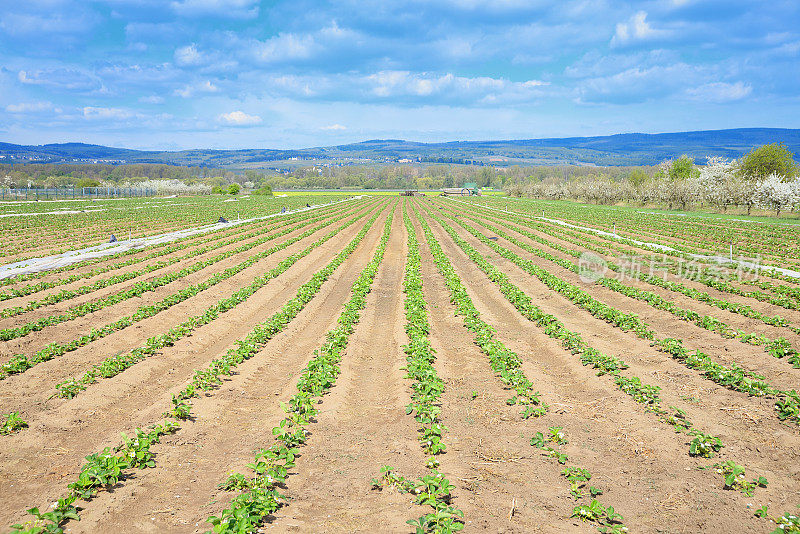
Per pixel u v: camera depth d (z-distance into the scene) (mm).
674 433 9555
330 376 12289
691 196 67312
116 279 23844
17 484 8000
